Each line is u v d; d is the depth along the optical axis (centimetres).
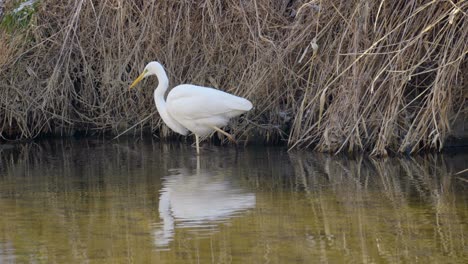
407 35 1330
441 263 783
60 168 1342
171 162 1370
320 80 1419
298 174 1234
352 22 1352
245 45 1528
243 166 1315
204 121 1425
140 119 1661
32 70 1655
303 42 1459
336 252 823
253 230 910
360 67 1351
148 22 1573
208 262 802
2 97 1661
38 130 1691
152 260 813
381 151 1351
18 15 1702
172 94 1439
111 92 1647
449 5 1291
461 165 1268
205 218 971
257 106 1514
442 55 1313
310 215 973
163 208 1025
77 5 1634
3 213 1020
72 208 1039
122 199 1085
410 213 971
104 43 1634
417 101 1425
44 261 820
